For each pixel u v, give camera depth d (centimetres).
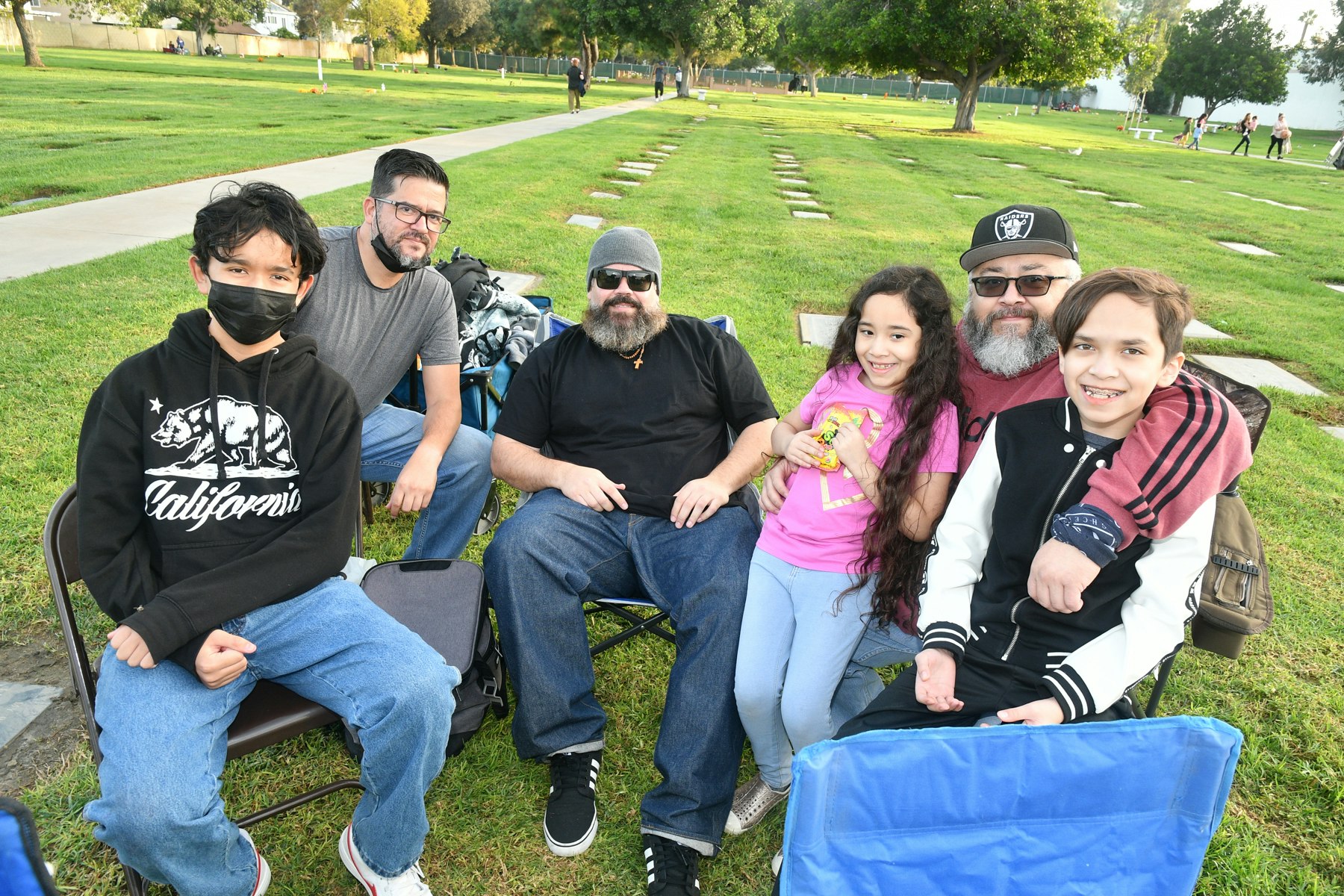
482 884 208
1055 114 5919
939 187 1439
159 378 194
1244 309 757
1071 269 230
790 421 256
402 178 272
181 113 1753
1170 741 124
